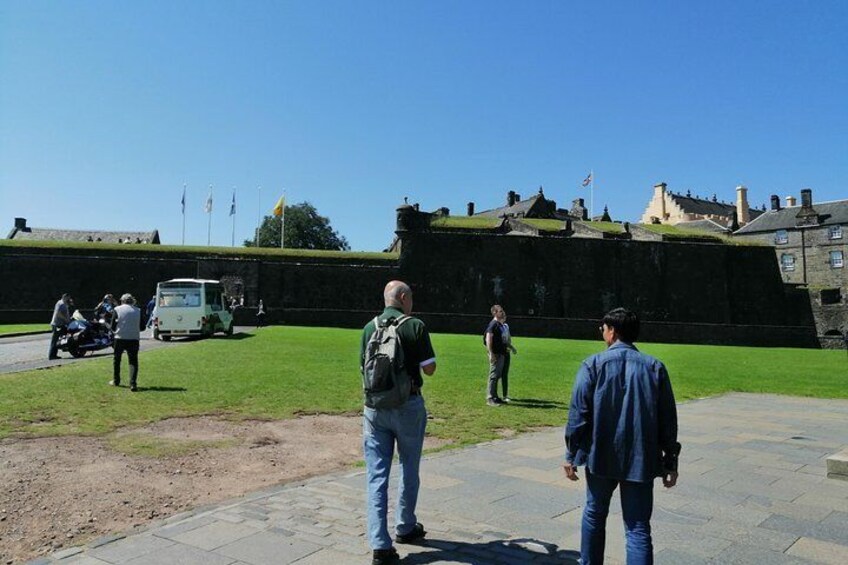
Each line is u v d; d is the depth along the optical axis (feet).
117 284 140.05
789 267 220.84
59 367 49.73
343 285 142.20
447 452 26.04
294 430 29.50
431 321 128.57
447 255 144.66
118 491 19.27
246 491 19.84
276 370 50.19
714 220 293.84
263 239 303.27
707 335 132.98
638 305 146.10
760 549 15.57
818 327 147.84
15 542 15.05
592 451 12.25
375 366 15.06
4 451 23.59
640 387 12.20
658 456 12.07
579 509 18.54
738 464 25.34
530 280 145.18
